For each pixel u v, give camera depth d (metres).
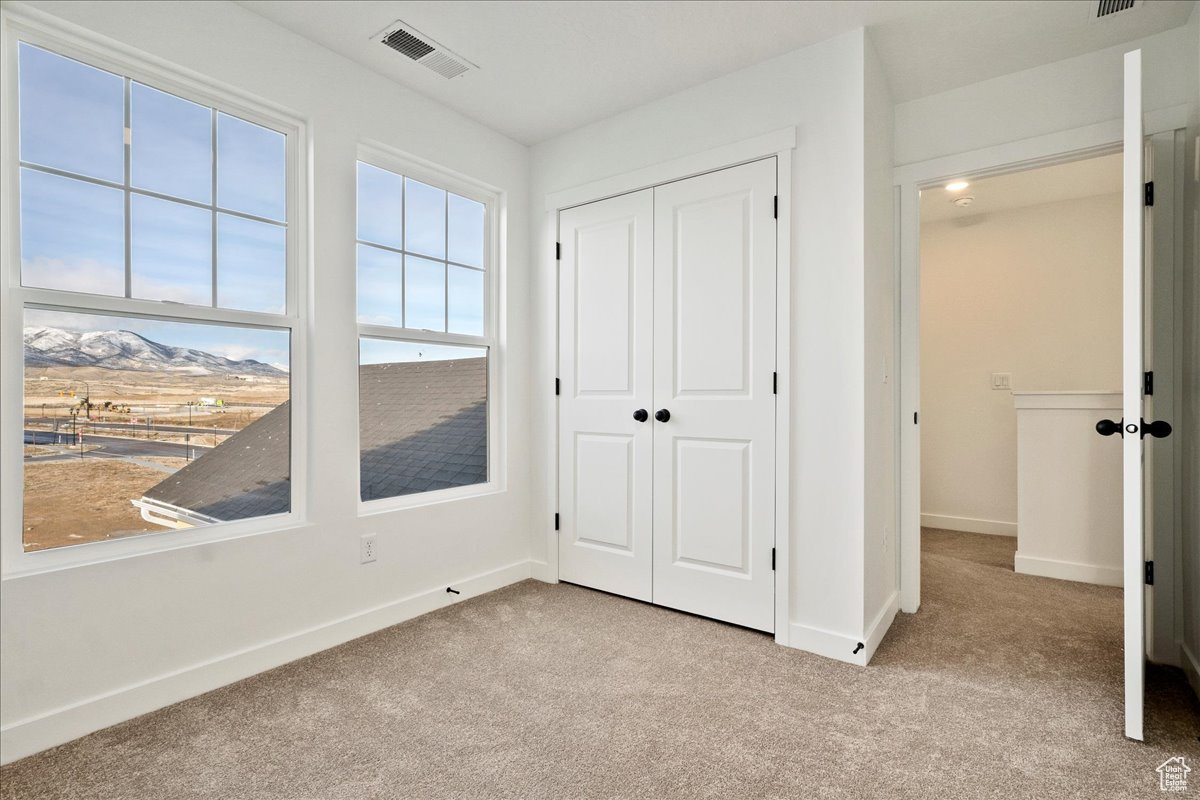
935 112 2.67
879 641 2.38
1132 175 1.68
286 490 2.27
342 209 2.39
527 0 2.05
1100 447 3.22
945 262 4.56
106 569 1.76
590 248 3.03
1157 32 2.21
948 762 1.58
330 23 2.19
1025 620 2.64
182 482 2.00
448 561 2.82
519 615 2.67
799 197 2.36
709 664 2.17
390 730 1.73
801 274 2.36
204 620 1.98
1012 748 1.64
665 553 2.76
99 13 1.75
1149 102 2.23
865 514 2.20
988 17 2.12
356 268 2.48
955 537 4.29
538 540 3.26
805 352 2.34
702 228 2.62
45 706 1.64
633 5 2.08
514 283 3.20
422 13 2.13
